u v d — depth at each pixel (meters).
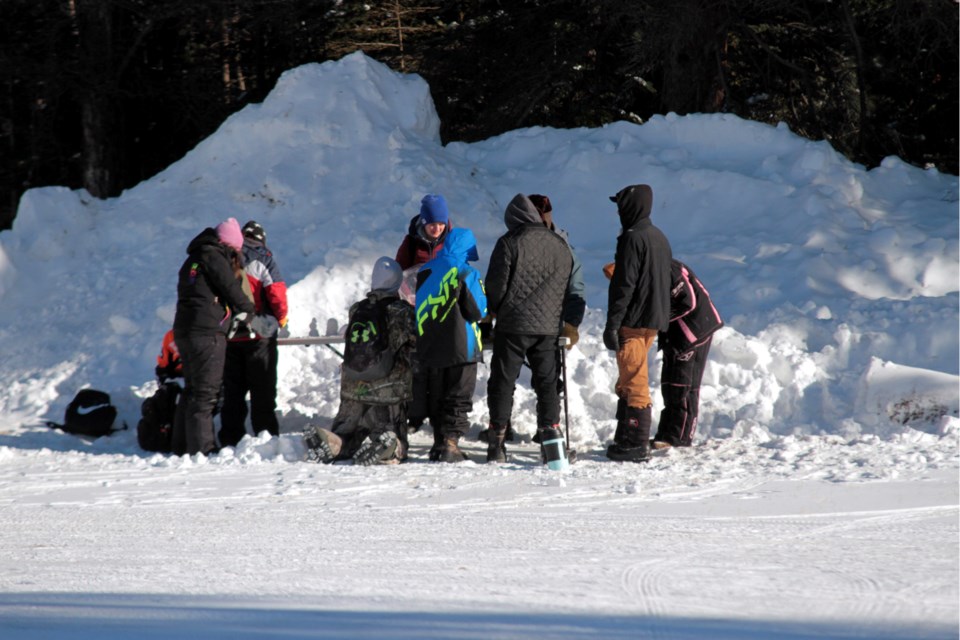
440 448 22.75
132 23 71.56
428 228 24.05
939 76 67.56
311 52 76.44
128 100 73.31
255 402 25.42
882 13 61.06
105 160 68.12
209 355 24.11
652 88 68.12
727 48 65.25
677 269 23.05
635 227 22.28
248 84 78.69
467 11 76.06
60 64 66.38
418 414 23.94
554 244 22.39
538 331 22.11
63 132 74.88
